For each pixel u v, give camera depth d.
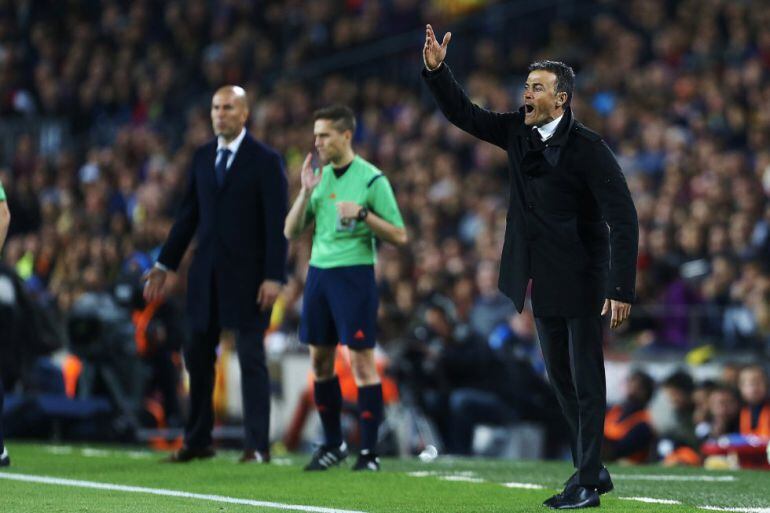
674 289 47.53
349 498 22.41
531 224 21.22
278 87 74.94
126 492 23.14
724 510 20.81
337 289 27.45
